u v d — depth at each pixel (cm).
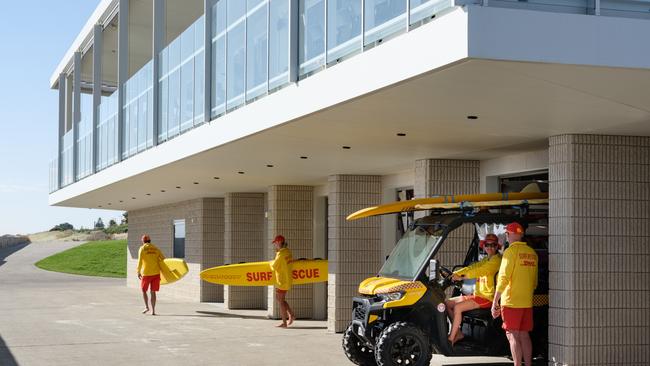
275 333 1664
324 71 974
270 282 1956
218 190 2303
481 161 1439
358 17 936
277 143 1286
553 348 1088
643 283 1095
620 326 1082
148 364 1226
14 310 2262
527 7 750
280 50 1146
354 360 1179
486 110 942
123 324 1853
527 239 1145
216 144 1353
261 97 1213
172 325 1831
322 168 1622
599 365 1072
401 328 1054
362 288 1133
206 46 1452
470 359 1289
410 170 1623
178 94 1625
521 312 1038
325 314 2050
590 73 766
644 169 1109
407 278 1106
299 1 1095
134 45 2647
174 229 2942
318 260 1858
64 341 1518
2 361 1259
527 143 1202
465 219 1118
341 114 1003
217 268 1925
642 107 905
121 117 2095
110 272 5106
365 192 1716
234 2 1345
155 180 2033
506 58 718
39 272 5144
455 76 779
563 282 1076
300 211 2067
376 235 1711
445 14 765
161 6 1816
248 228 2355
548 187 1173
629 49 752
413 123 1047
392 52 822
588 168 1087
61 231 11038
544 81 795
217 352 1361
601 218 1085
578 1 770
